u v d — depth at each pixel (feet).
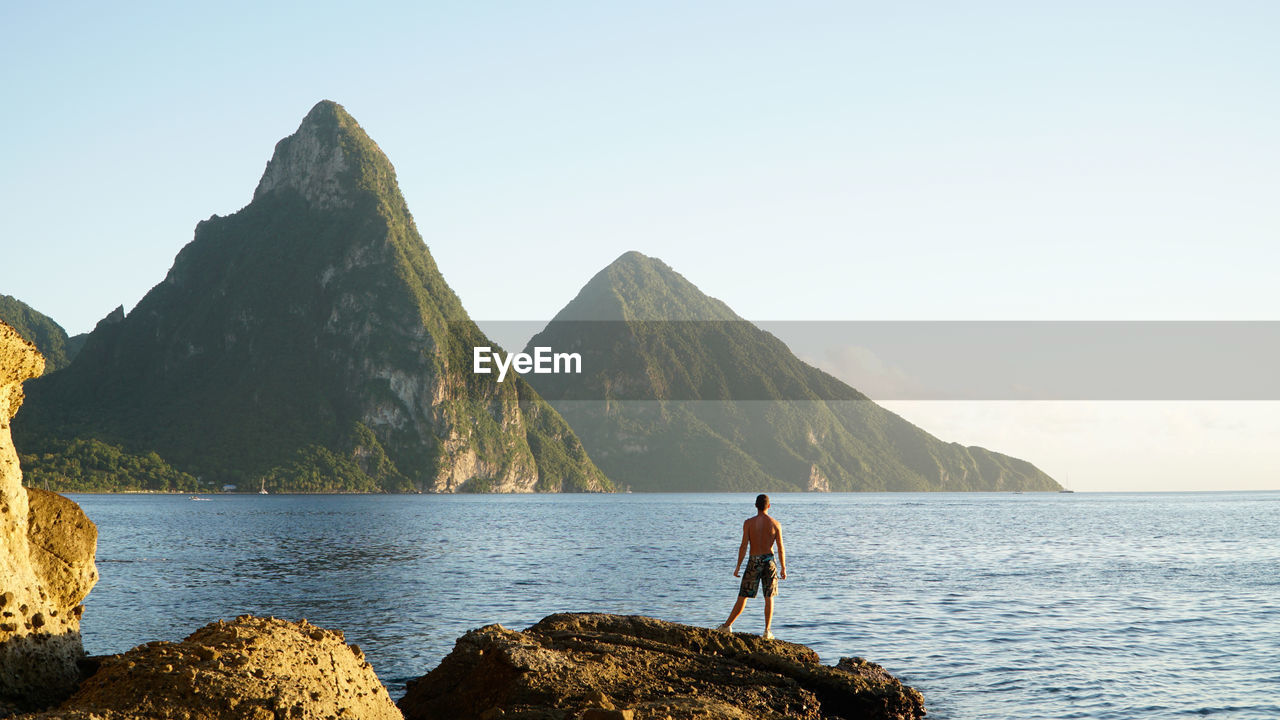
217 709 28.76
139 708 28.37
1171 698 54.03
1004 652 67.56
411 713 43.39
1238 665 63.00
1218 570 133.18
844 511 488.85
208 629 34.53
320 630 35.73
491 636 46.21
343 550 178.40
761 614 86.53
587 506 581.53
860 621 81.92
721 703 40.98
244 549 180.14
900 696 48.37
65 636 34.81
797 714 44.11
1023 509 532.32
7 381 34.50
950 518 379.35
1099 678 58.90
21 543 34.04
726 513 446.19
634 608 91.35
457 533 246.47
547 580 118.83
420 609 91.35
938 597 98.89
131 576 124.98
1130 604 93.81
